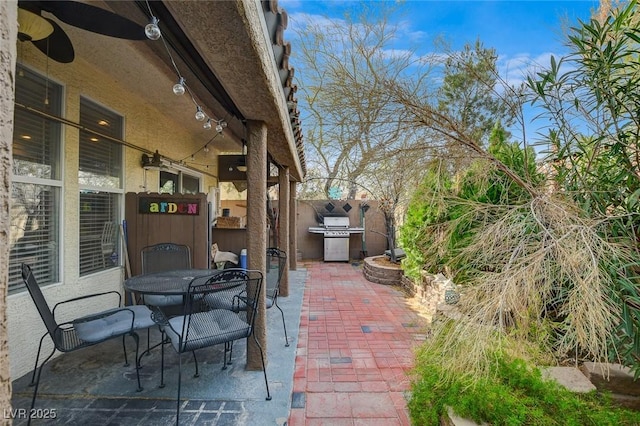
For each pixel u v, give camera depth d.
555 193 1.89
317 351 3.26
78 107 3.30
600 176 1.88
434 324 2.12
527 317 1.67
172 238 4.27
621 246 1.56
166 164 5.16
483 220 2.20
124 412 2.17
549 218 1.65
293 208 7.91
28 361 2.68
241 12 1.31
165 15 1.58
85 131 3.46
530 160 2.21
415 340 3.54
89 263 3.57
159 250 4.13
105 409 2.20
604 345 1.39
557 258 1.46
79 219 3.35
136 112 4.41
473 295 1.65
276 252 4.29
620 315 1.40
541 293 1.61
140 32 1.87
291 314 4.41
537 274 1.49
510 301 1.50
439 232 2.99
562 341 1.60
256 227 2.82
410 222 4.94
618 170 1.83
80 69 3.31
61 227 3.10
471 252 2.00
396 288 6.18
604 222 1.65
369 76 2.32
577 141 1.97
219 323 2.58
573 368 1.91
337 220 9.67
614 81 1.70
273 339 3.50
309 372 2.80
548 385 1.64
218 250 6.42
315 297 5.51
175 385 2.51
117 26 1.83
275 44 2.07
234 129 3.97
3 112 0.62
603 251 1.43
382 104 2.18
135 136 4.39
